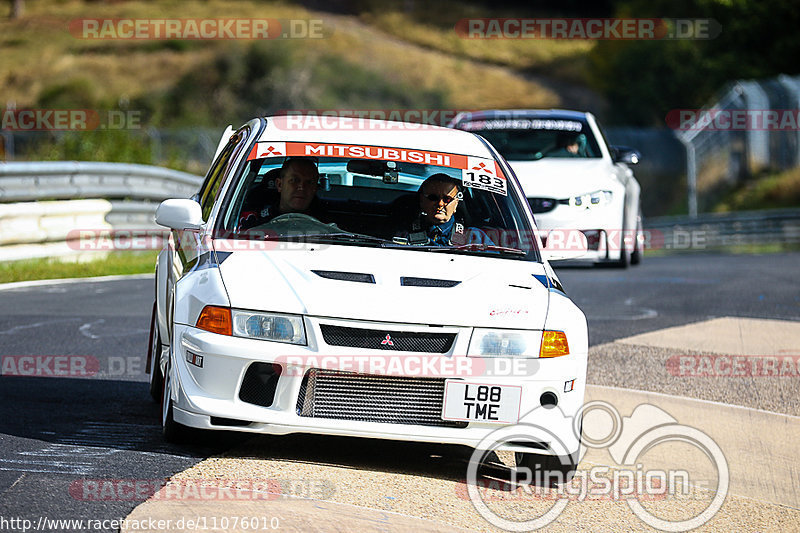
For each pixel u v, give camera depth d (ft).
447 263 66.85
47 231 167.94
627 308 139.13
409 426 59.72
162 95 630.33
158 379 76.59
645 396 89.86
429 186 73.05
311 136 75.77
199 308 61.11
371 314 59.82
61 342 100.58
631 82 591.37
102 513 50.52
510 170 78.69
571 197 148.56
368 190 73.20
